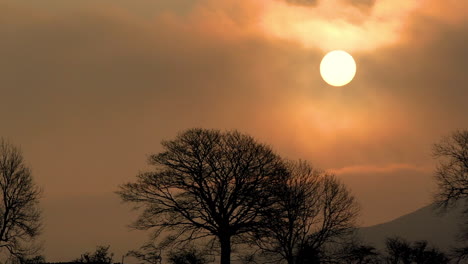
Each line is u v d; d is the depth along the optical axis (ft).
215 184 483.10
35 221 513.04
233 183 485.15
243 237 503.61
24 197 510.17
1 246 495.82
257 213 487.61
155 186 485.15
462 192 533.14
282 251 526.98
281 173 503.20
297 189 540.11
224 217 483.92
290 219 522.06
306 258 528.63
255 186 485.56
